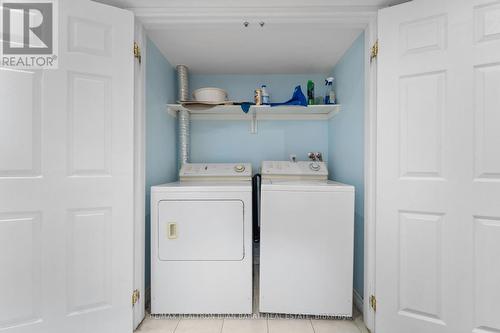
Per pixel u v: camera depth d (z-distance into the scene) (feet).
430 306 4.19
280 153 8.06
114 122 4.51
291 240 5.14
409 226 4.36
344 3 4.69
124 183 4.61
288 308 5.18
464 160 3.91
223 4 4.77
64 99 4.11
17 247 3.87
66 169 4.14
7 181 3.78
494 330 3.77
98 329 4.41
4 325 3.82
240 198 5.25
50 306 4.05
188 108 7.18
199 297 5.25
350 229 5.08
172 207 5.21
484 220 3.82
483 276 3.83
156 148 6.29
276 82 8.07
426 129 4.19
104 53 4.42
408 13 4.29
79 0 4.20
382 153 4.55
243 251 5.24
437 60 4.08
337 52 6.63
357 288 5.75
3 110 3.77
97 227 4.40
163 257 5.22
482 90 3.79
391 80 4.45
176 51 6.56
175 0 4.71
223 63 7.32
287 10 4.82
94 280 4.38
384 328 4.55
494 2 3.69
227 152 8.07
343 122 6.68
